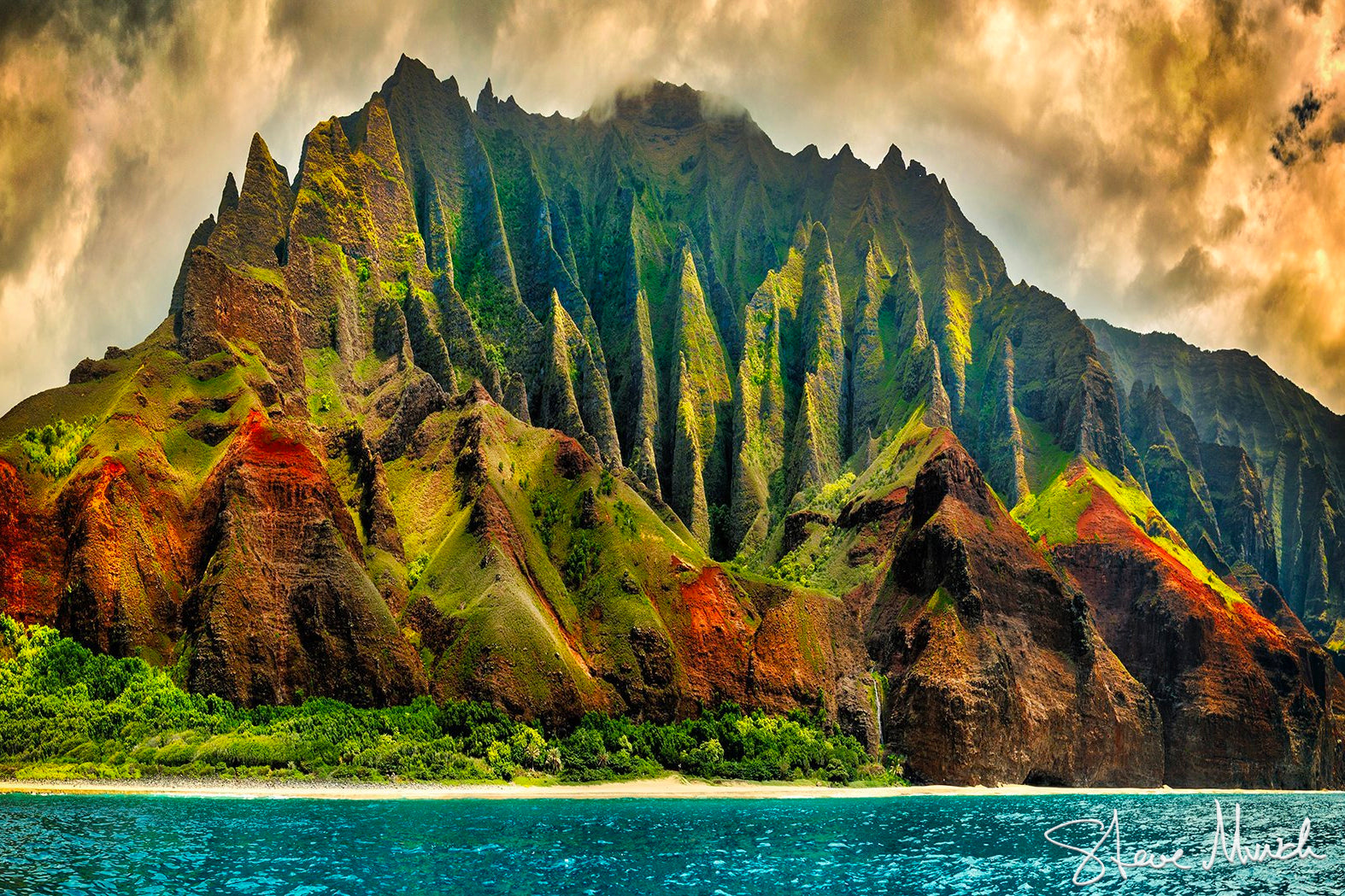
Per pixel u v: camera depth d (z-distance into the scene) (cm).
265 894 6894
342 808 10469
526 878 7669
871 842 9644
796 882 7875
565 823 10181
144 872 7269
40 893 6719
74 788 10819
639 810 11556
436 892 7175
